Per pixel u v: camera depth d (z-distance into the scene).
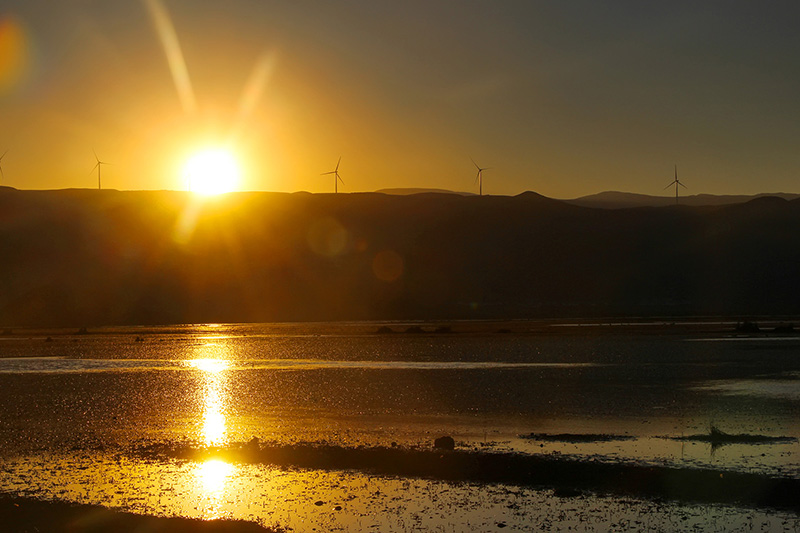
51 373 49.19
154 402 36.53
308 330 90.38
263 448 26.27
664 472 22.42
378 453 25.20
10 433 29.70
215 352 62.22
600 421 30.55
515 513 19.47
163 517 19.31
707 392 37.56
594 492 20.94
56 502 20.58
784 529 18.16
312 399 36.75
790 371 45.22
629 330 80.38
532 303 168.88
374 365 50.84
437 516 19.33
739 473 22.20
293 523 18.98
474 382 42.00
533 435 27.95
